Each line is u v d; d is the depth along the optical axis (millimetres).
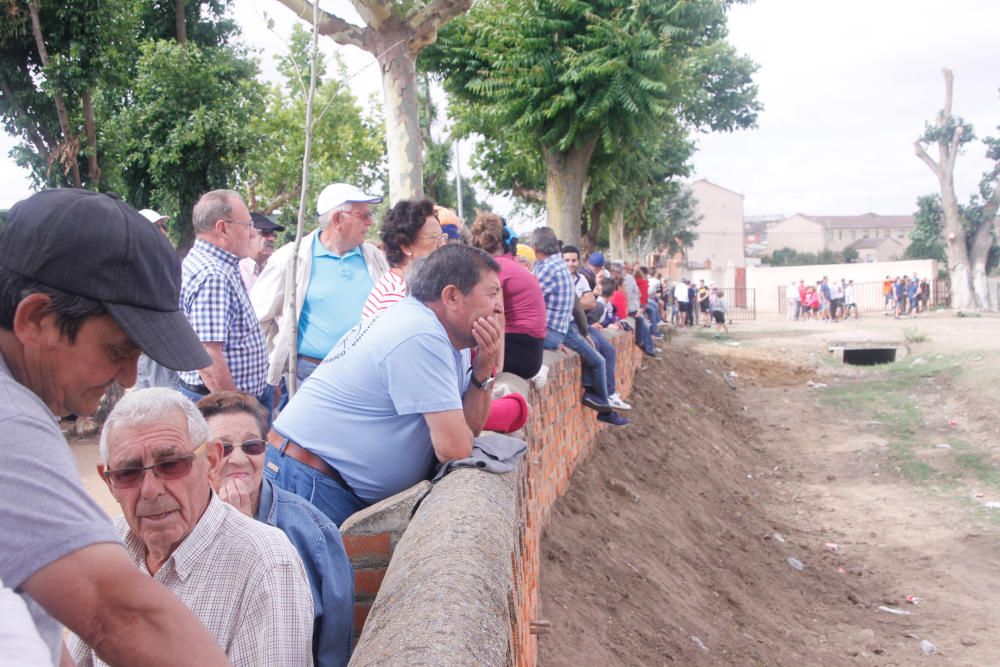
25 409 1408
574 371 8703
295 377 4629
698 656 6684
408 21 7539
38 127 13391
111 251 1521
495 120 15750
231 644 2508
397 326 3504
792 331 32812
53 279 1488
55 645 1451
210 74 17219
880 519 13227
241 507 3094
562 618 5727
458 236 6043
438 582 2172
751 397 21750
